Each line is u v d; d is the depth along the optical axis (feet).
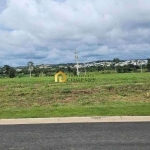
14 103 52.34
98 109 37.91
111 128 27.66
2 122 31.40
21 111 37.91
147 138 23.86
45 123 30.60
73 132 26.32
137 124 29.30
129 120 31.27
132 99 55.52
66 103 51.11
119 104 45.44
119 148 21.12
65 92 70.33
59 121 31.42
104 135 25.04
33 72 274.98
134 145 21.84
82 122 30.68
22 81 127.65
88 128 27.84
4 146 22.16
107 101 52.54
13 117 33.50
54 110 38.19
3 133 26.40
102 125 29.04
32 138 24.45
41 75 259.39
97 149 20.98
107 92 70.13
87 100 55.16
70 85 92.48
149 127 27.89
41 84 104.01
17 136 25.21
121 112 34.96
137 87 78.23
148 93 62.90
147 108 37.63
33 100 56.95
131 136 24.58
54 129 27.66
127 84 86.48
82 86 84.58
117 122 30.42
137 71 298.76
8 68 258.78
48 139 24.04
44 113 35.70
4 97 63.21
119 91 71.56
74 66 284.20
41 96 63.72
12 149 21.36
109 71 299.99
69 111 36.94
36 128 28.27
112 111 35.86
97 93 68.28
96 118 32.24
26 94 68.59
